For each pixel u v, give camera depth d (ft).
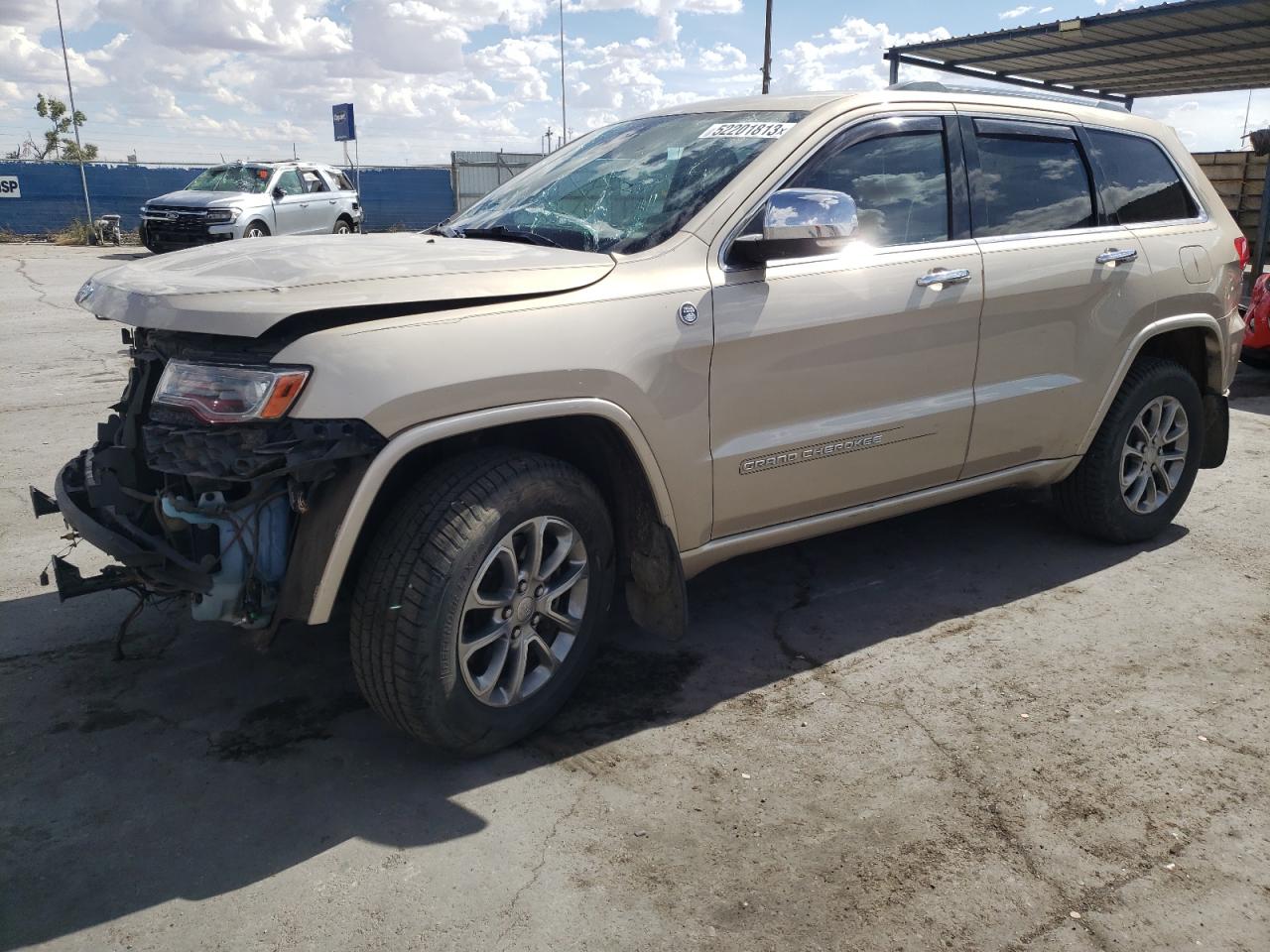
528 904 7.90
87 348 31.81
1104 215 14.34
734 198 10.87
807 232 10.06
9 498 17.10
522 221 11.94
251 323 8.17
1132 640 12.55
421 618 8.80
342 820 8.90
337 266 9.27
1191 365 16.24
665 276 10.24
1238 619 13.16
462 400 8.77
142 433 9.41
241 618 8.84
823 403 11.47
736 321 10.53
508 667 9.93
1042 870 8.36
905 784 9.51
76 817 8.88
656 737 10.30
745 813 9.07
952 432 12.70
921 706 10.94
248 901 7.89
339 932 7.59
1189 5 36.81
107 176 92.53
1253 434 22.97
